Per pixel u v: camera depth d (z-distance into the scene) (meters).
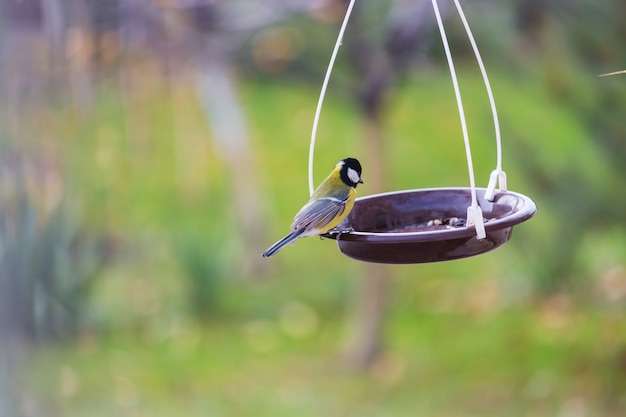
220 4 11.95
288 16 12.09
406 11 11.63
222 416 12.34
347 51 12.98
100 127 10.91
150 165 15.68
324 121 21.53
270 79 14.50
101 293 14.38
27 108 8.27
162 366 13.98
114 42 11.12
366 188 13.84
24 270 8.21
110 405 12.10
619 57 10.46
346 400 12.91
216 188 19.06
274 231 18.19
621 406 11.97
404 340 14.78
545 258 12.61
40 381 8.76
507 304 15.16
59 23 8.46
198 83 15.80
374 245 5.54
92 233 12.03
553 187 11.38
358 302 14.48
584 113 10.88
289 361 14.30
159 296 16.02
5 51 7.89
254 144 19.84
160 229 16.94
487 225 5.23
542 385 12.59
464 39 11.42
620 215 11.23
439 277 16.88
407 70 12.80
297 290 16.86
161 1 11.16
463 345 14.31
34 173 8.46
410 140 20.20
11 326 8.09
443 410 12.52
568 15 10.34
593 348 12.97
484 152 19.50
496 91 13.30
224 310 16.19
